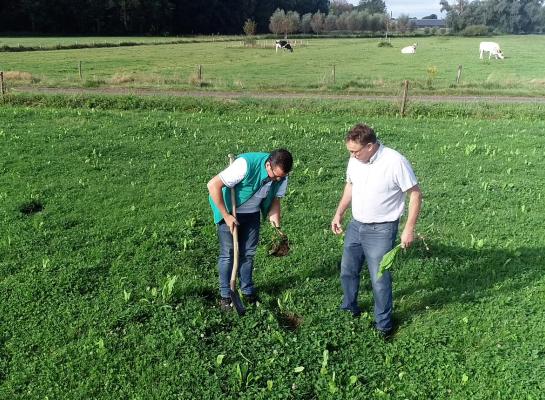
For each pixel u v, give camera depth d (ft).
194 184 35.06
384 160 17.06
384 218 17.71
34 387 16.35
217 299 21.40
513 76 119.03
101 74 119.14
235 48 231.30
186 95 80.94
